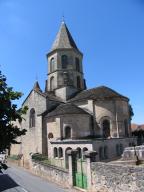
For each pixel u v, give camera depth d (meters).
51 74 47.69
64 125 35.91
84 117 36.94
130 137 38.62
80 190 19.17
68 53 47.06
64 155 32.62
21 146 44.09
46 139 38.50
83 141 31.02
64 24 51.19
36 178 26.83
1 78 7.40
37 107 41.59
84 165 19.34
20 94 7.29
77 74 47.41
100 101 38.78
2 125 6.88
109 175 16.20
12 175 29.11
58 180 23.39
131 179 14.30
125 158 22.67
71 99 43.47
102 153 31.64
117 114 38.38
